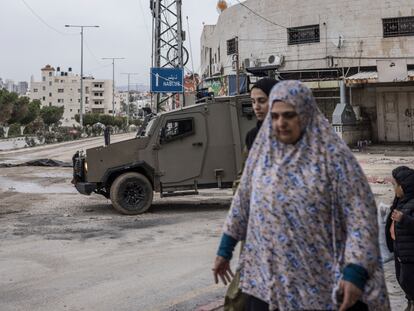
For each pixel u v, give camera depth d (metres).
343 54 31.52
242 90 30.14
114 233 9.50
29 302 5.52
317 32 32.50
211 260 7.36
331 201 2.38
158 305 5.39
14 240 8.88
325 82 29.84
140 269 6.89
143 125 12.99
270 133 2.57
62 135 57.19
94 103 167.38
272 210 2.44
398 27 30.33
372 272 2.28
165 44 30.16
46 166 25.95
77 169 12.30
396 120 30.44
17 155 33.97
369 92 31.08
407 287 4.30
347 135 28.64
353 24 31.20
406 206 4.28
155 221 10.80
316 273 2.38
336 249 2.38
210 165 12.03
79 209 12.63
